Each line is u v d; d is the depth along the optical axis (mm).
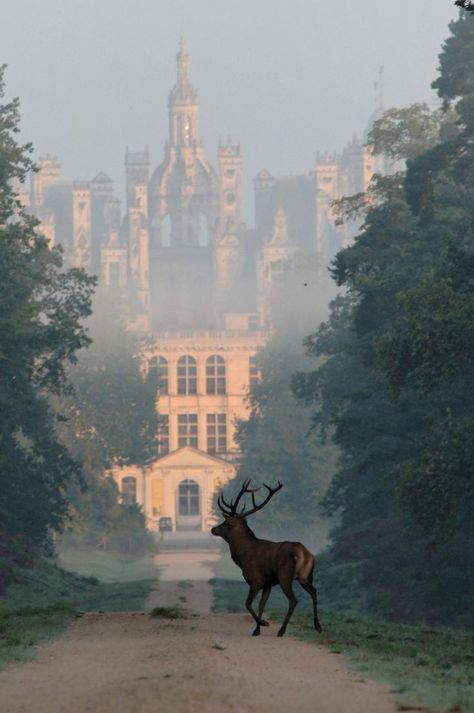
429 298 118188
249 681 44906
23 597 162750
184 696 39875
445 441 119250
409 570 146500
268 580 68375
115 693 41094
